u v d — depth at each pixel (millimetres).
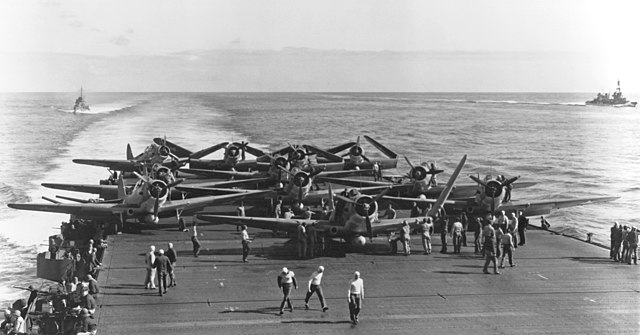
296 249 37344
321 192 45469
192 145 130250
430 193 48094
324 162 73250
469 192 48594
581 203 43219
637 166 116688
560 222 73625
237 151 68000
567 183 97750
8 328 28656
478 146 146000
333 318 25750
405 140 157000
